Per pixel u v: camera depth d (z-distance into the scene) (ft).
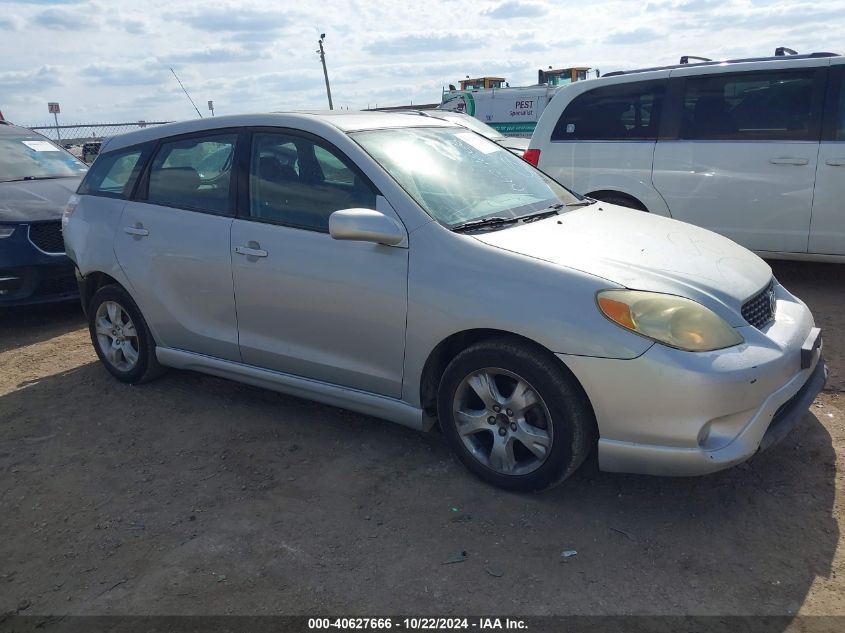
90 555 10.11
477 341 10.96
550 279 10.12
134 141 15.64
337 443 12.96
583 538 9.87
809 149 19.72
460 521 10.37
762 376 9.65
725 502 10.55
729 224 21.17
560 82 77.97
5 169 24.44
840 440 12.04
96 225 15.62
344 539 10.11
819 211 19.89
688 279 10.34
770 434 10.05
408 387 11.53
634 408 9.57
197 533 10.46
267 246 12.70
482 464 11.08
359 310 11.68
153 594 9.20
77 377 17.04
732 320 10.07
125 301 15.48
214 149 13.97
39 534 10.71
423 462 12.09
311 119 12.85
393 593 8.97
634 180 22.25
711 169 21.06
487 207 12.23
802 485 10.85
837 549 9.38
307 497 11.24
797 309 11.66
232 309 13.51
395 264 11.28
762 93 20.40
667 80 21.57
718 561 9.29
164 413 14.67
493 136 33.12
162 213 14.48
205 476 12.08
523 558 9.50
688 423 9.41
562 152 23.45
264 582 9.30
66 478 12.31
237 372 13.89
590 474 11.48
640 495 10.84
